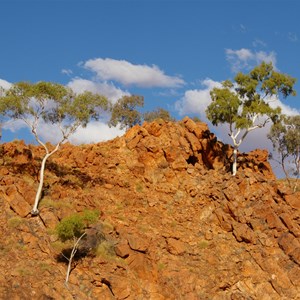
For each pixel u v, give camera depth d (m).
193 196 49.03
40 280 37.09
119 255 41.03
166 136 54.34
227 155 57.44
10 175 46.59
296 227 46.50
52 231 41.75
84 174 50.41
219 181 50.38
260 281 42.38
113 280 38.66
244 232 44.84
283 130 60.31
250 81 57.75
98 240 41.69
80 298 36.84
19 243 39.97
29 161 49.38
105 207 46.34
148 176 50.94
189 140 54.69
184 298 39.75
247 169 53.62
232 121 55.66
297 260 43.94
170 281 40.53
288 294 41.97
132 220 45.44
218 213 46.75
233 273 42.50
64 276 38.03
